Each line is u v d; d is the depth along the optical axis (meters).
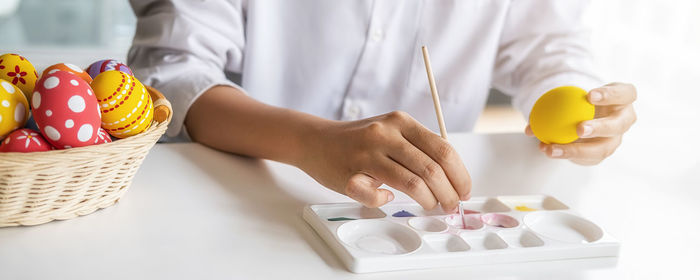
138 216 0.90
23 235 0.85
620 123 1.05
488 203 0.97
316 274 0.82
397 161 0.91
